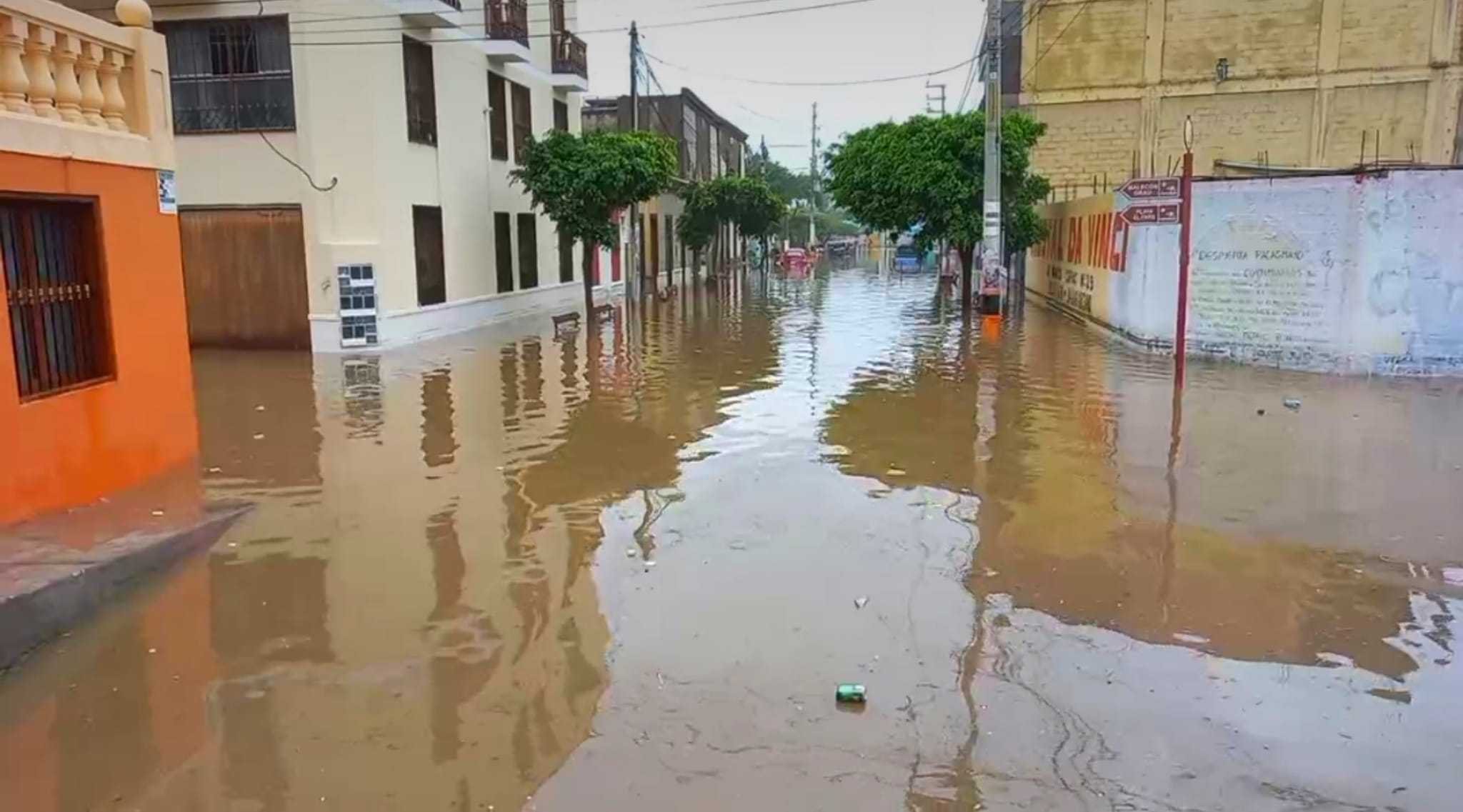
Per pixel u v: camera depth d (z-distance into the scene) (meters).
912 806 3.62
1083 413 10.52
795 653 4.87
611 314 23.05
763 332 18.73
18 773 3.83
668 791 3.71
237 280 16.47
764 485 7.82
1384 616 5.29
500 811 3.58
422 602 5.49
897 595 5.60
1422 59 26.38
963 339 17.23
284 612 5.35
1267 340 13.66
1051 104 29.00
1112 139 28.73
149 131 7.64
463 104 19.83
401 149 17.22
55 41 6.67
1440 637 5.04
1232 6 27.45
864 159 21.84
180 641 4.99
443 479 8.01
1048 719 4.23
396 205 17.08
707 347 16.45
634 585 5.75
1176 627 5.17
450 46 19.19
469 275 20.11
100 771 3.84
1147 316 15.16
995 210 19.03
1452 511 7.05
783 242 68.62
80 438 6.86
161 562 5.96
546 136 22.02
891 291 31.39
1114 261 17.25
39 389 6.57
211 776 3.81
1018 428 9.83
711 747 4.02
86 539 5.98
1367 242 12.65
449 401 11.47
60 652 4.87
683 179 37.41
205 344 16.62
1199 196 14.06
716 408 10.97
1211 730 4.15
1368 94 26.88
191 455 8.34
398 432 9.78
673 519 6.96
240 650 4.89
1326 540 6.48
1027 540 6.52
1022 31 28.77
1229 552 6.27
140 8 7.61
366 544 6.44
